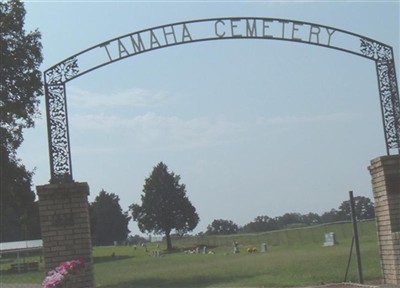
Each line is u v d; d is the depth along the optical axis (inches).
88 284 478.0
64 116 515.2
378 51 537.0
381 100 532.7
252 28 530.6
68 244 490.3
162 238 4475.9
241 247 2696.9
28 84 1136.2
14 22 1135.0
